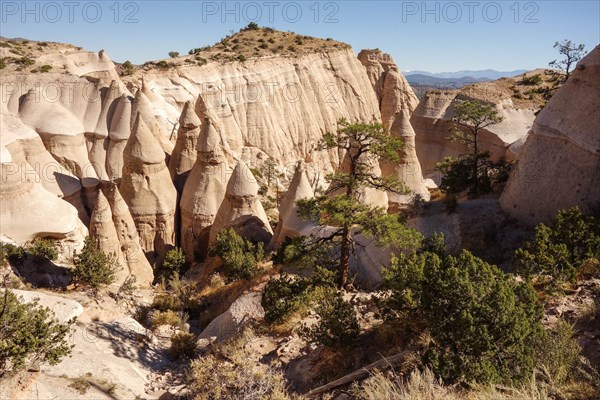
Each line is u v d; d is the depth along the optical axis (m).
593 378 8.16
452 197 23.00
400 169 30.70
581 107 19.89
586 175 18.95
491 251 19.27
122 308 21.66
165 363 16.50
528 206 20.86
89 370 13.62
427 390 8.49
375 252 20.84
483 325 9.14
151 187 30.81
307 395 11.17
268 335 16.14
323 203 16.16
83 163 37.47
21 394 11.18
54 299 17.84
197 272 29.34
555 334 9.90
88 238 23.67
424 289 10.34
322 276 17.69
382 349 12.32
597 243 14.14
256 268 23.70
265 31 85.25
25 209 26.42
